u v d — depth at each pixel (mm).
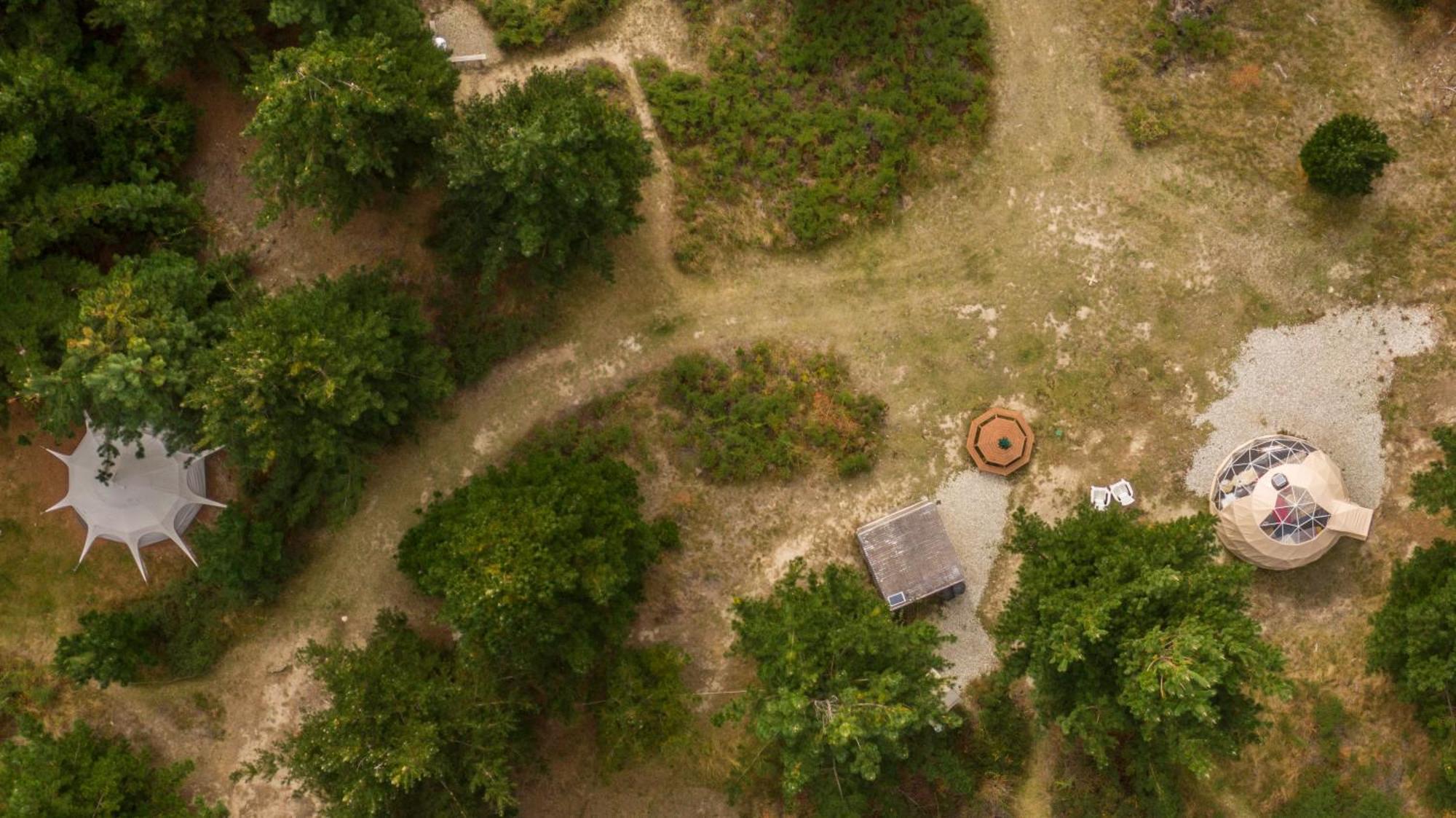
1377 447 35875
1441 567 32438
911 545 34969
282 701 36031
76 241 33000
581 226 31703
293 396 28734
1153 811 34500
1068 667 29250
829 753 29938
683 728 34438
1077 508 32500
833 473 36062
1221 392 36062
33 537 35719
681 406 36188
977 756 35500
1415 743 35188
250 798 35938
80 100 31609
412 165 32469
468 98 35812
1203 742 27469
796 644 27750
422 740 28766
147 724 35906
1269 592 35812
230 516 33562
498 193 29938
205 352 28594
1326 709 35344
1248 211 36219
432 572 29094
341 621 36031
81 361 27562
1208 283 36188
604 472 33156
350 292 32344
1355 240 36062
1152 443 36094
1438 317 35906
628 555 31797
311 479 33656
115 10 30578
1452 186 36000
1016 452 35312
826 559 36062
